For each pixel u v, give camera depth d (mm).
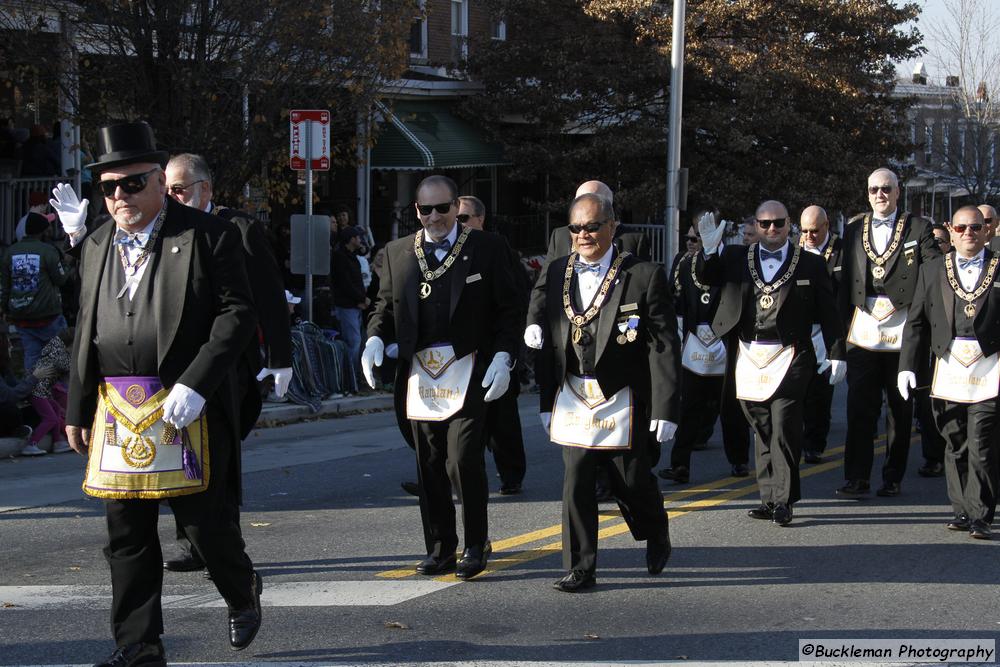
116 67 15391
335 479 10539
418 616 6543
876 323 9820
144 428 5207
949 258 8711
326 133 14438
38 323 12953
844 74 24406
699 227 8906
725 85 24078
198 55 15219
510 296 7133
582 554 7043
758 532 8641
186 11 15109
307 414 14109
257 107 16125
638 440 6914
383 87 18656
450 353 7109
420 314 7109
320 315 15625
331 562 7719
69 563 7699
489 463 11445
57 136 18516
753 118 23266
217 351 5129
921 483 10547
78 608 6676
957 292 8586
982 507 8500
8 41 15484
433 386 7133
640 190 23250
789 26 24609
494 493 9945
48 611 6617
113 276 5324
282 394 6746
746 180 23906
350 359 14992
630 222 25828
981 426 8477
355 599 6863
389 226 24906
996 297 8484
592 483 7008
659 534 7281
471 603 6801
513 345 7070
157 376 5234
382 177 25156
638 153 23375
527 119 24500
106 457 5246
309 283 14617
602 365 6824
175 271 5227
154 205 5281
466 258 7129
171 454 5211
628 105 24375
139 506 5281
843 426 13750
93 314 5309
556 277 7012
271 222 21984
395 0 17250
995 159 36438
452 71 25031
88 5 15117
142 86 15383
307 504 9531
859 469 9922
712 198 23312
